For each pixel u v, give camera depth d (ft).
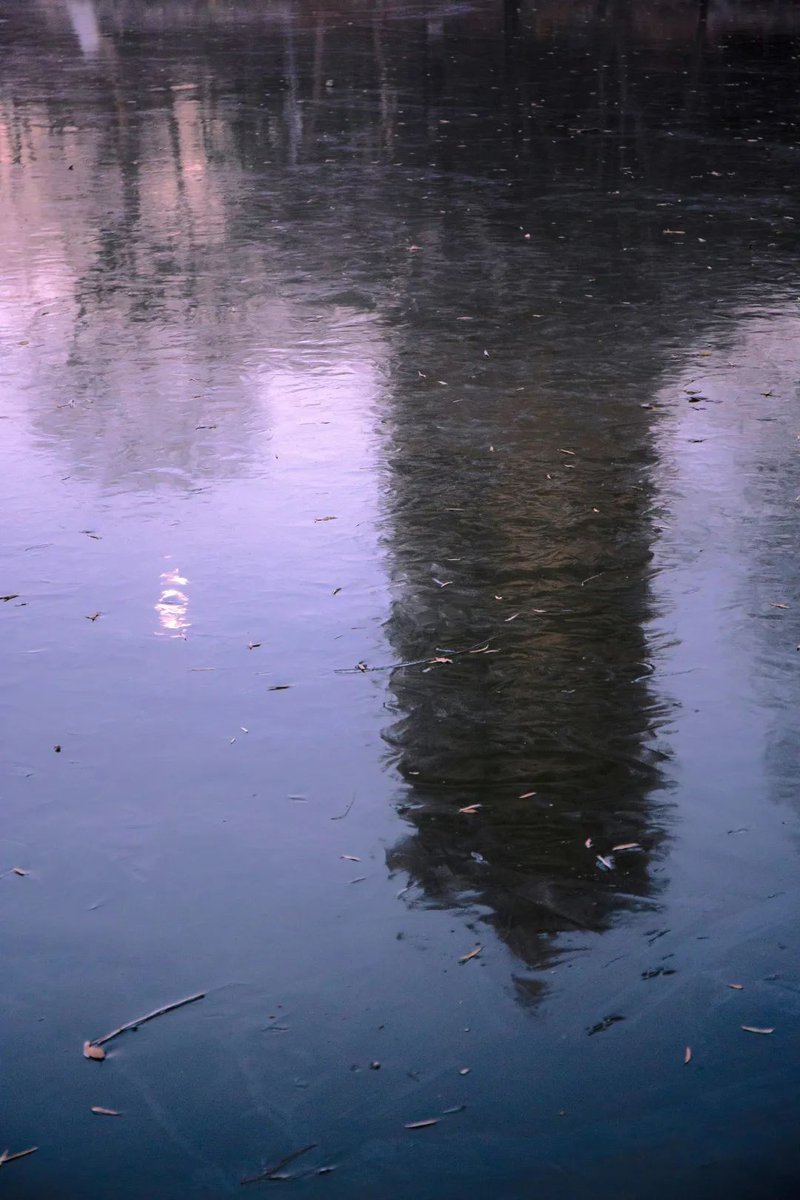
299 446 20.76
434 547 17.21
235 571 16.55
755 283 29.94
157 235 35.17
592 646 14.71
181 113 53.67
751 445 20.68
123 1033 9.60
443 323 27.22
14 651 14.75
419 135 48.44
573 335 26.35
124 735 13.20
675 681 13.97
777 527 17.70
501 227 35.32
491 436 21.15
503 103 54.80
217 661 14.49
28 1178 8.45
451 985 9.95
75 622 15.35
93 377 24.13
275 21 86.02
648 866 11.21
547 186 40.19
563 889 10.95
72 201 39.32
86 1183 8.41
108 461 20.15
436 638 14.92
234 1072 9.23
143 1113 8.93
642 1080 9.06
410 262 32.04
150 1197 8.29
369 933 10.51
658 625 15.15
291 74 63.57
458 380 23.82
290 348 25.72
